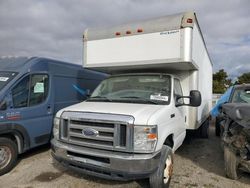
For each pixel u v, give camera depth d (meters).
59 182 4.67
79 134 4.07
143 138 3.70
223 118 5.61
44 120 6.30
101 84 5.75
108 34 5.88
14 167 5.48
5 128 5.22
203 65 7.50
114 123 3.81
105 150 3.86
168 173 4.29
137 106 4.38
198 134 8.41
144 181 4.70
